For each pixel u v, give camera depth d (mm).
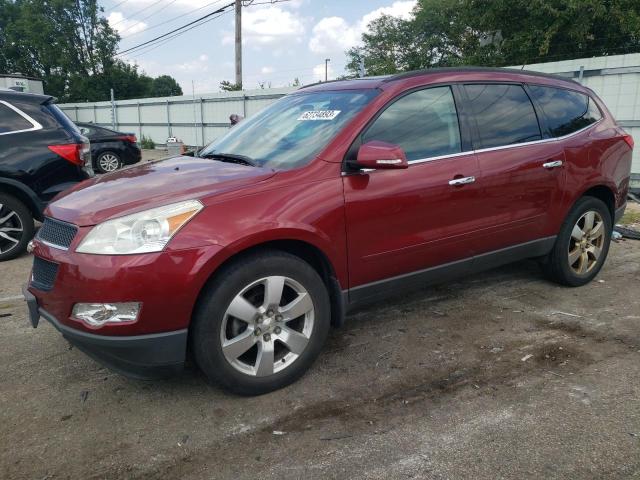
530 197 4078
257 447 2578
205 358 2791
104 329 2598
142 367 2707
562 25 18141
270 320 2965
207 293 2754
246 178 3008
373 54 33156
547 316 4090
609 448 2508
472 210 3730
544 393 2994
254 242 2795
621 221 7500
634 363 3328
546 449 2506
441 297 4516
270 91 18391
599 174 4543
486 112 3924
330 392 3053
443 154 3611
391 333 3822
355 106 3445
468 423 2723
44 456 2541
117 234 2627
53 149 5902
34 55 46281
